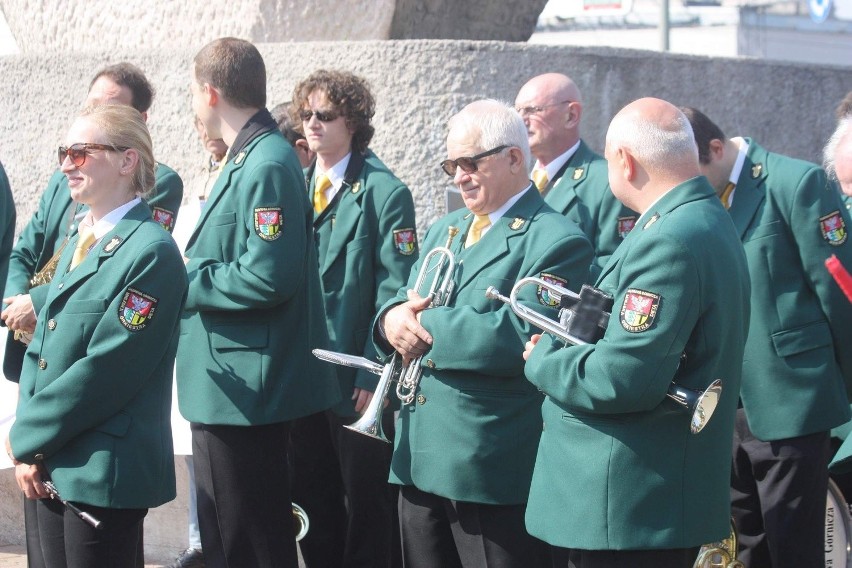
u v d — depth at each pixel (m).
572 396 4.09
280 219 5.24
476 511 4.92
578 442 4.17
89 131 4.73
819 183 5.37
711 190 4.21
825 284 5.36
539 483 4.32
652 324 3.94
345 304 6.23
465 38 8.62
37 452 4.62
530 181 5.09
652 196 4.20
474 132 4.95
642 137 4.17
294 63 7.46
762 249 5.42
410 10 7.99
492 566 4.92
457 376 4.88
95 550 4.67
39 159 8.41
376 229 6.26
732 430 4.23
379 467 6.21
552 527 4.21
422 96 7.19
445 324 4.84
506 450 4.86
